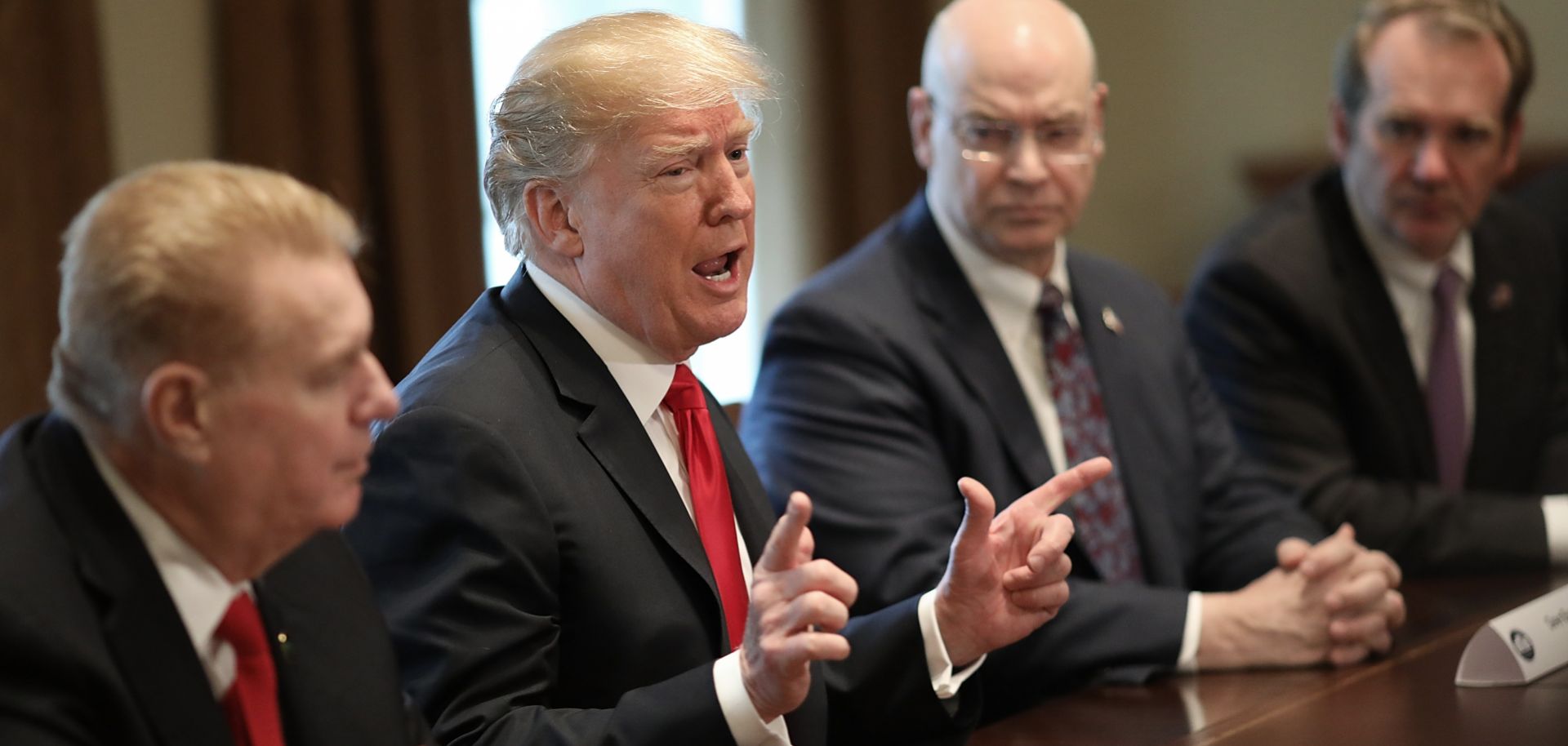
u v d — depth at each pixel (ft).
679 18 11.02
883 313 15.79
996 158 15.71
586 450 10.70
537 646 10.09
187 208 7.28
